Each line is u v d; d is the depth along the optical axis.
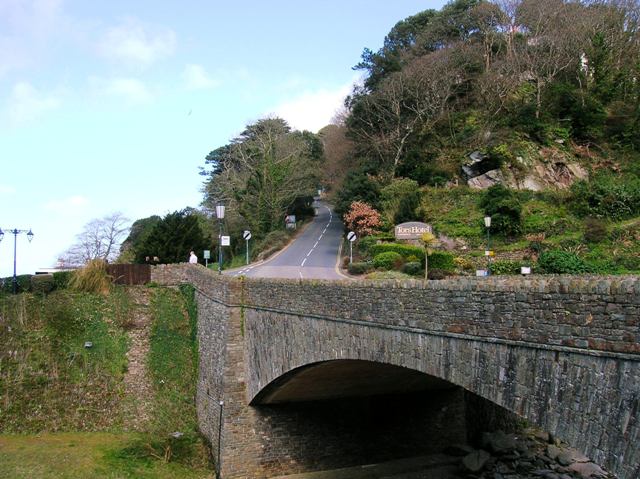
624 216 47.75
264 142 70.44
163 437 27.36
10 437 26.00
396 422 26.66
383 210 56.38
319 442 25.70
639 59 60.50
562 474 23.00
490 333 12.06
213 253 59.53
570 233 46.53
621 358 9.26
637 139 57.16
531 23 66.19
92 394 29.31
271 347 22.88
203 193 79.38
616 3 62.88
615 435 9.32
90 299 35.69
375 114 67.06
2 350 30.27
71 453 24.64
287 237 64.88
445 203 54.78
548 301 10.68
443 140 61.94
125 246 73.00
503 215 48.38
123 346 32.69
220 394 26.09
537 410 10.90
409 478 24.25
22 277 35.88
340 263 48.56
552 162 55.34
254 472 24.97
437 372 13.76
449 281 13.88
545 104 60.38
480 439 27.30
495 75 62.22
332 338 18.38
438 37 72.62
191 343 33.56
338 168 76.12
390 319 15.48
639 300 9.01
